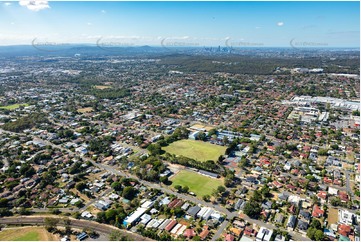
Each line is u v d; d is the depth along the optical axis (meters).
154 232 124.31
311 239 121.06
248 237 122.56
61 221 134.38
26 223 135.00
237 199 151.12
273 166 189.62
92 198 155.75
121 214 135.88
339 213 137.50
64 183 172.00
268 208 142.12
